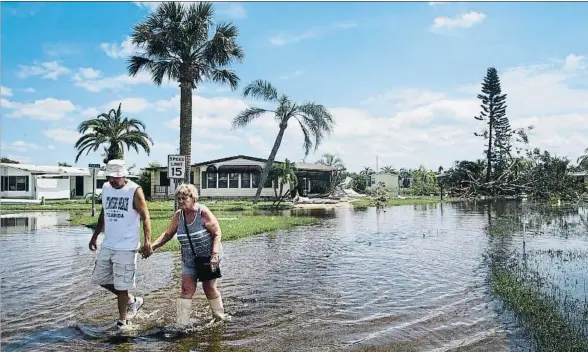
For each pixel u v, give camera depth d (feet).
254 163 155.02
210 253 21.11
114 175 20.29
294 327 20.80
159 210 94.12
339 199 161.27
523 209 105.40
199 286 28.09
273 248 44.29
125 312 20.70
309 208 115.85
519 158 176.04
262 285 28.78
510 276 30.22
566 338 19.29
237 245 46.42
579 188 125.29
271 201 143.74
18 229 60.49
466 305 24.49
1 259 36.99
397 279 30.63
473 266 35.37
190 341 18.97
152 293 26.45
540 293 26.30
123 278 20.21
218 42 79.10
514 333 20.26
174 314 22.54
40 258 37.47
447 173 194.08
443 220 78.38
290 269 33.94
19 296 25.54
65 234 54.54
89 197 152.87
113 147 142.31
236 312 22.97
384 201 132.46
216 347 18.34
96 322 21.25
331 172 184.44
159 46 77.46
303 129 126.62
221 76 83.46
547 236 54.39
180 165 48.19
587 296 26.17
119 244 20.25
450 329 20.74
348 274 32.19
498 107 195.72
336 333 20.08
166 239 21.57
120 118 144.66
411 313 23.04
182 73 79.51
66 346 18.31
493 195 177.99
